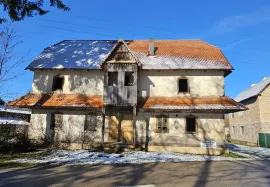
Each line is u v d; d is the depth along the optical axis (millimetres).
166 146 19312
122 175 10570
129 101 19016
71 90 21078
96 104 19500
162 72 20875
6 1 15367
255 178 10117
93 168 12086
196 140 19203
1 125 16406
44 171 11242
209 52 22625
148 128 19766
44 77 21453
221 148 18922
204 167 12719
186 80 20766
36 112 20453
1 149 16094
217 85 20203
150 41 22672
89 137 20000
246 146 31328
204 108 18203
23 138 17578
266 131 31266
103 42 25453
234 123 40969
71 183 9148
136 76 19578
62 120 20234
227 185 8930
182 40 25938
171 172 11297
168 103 19281
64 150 18625
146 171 11484
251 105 34531
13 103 19562
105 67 19891
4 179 9672
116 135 20203
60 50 23797
